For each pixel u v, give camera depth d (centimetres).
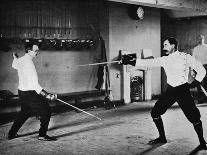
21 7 742
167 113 740
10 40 716
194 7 924
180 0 869
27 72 486
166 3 827
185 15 1085
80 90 862
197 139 507
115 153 437
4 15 714
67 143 492
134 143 487
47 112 503
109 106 839
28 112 521
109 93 854
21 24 744
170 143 484
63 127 605
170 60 450
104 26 878
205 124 615
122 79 895
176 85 447
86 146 474
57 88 815
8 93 688
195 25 1138
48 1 790
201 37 892
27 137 532
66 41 796
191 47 1153
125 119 677
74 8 841
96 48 882
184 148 457
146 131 566
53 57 802
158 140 486
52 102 796
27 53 501
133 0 740
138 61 471
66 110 794
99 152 443
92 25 874
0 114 705
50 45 777
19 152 448
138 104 888
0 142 501
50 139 510
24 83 496
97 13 880
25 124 634
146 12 960
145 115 720
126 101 898
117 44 889
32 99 494
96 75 893
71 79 841
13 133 523
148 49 962
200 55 888
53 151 451
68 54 831
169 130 570
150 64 467
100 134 547
